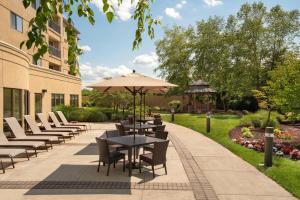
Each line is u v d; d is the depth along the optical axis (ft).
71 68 9.63
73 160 29.01
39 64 86.17
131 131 39.70
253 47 98.73
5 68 42.78
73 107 80.43
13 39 65.05
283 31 96.27
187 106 127.54
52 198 18.25
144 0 10.71
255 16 99.81
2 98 42.04
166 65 145.07
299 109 41.47
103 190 19.86
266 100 53.93
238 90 99.14
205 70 134.31
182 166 26.86
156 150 22.98
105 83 27.40
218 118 80.59
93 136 47.19
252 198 18.71
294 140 41.88
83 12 9.04
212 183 21.75
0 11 58.75
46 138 34.50
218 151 34.50
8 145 29.40
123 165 25.34
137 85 25.67
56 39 102.01
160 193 19.39
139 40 10.94
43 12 7.63
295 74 42.29
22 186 20.59
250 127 55.01
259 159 28.94
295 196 19.03
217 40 125.90
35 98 68.18
